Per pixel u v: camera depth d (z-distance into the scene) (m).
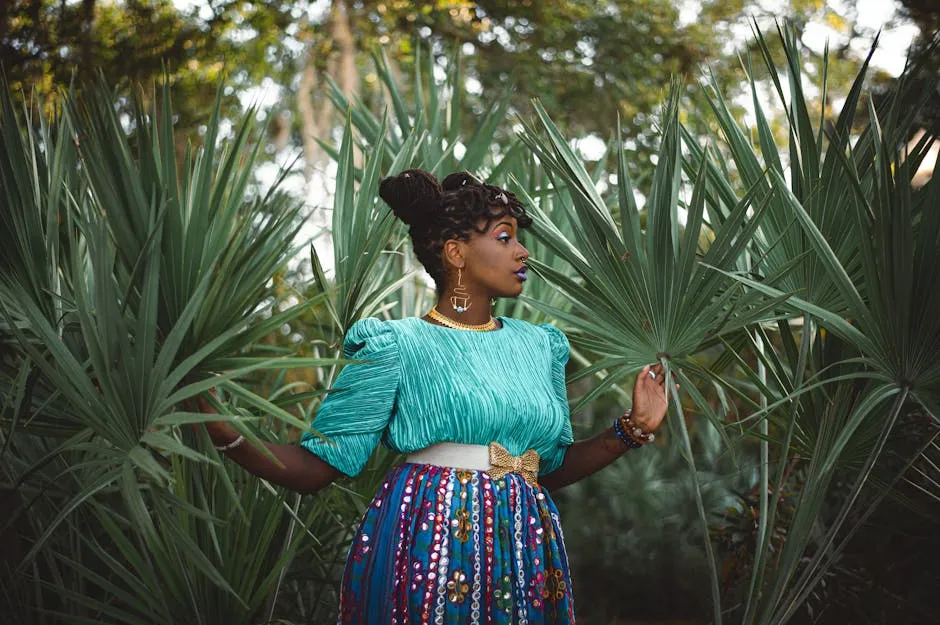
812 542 3.11
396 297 3.37
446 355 2.01
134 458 1.73
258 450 1.92
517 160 3.46
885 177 2.01
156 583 2.24
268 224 2.11
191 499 2.37
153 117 2.12
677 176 2.39
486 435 1.99
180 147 6.31
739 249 2.21
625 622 5.07
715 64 7.21
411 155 2.78
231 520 2.41
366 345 2.00
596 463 2.20
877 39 2.31
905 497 2.46
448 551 1.90
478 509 1.94
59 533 2.48
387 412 1.99
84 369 1.95
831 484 3.09
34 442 2.43
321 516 2.76
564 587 2.02
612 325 2.36
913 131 2.82
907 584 2.89
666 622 5.04
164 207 1.83
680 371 2.31
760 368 2.63
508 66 7.49
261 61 6.93
